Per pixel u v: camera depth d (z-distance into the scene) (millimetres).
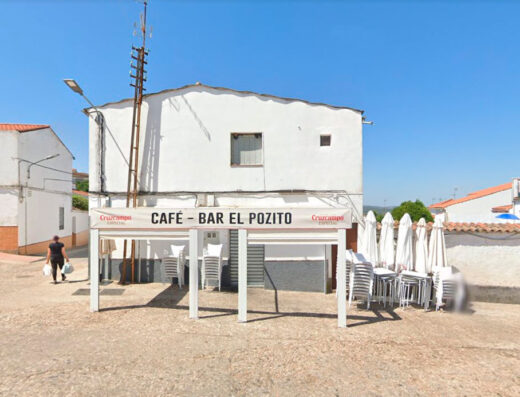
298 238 6895
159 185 10734
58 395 4051
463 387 4543
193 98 10711
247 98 10656
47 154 20500
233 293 9719
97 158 10789
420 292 8570
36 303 8086
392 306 8609
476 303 8977
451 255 9398
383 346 5887
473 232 9305
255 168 10602
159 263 10695
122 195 10750
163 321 6887
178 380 4500
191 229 7145
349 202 10516
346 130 10562
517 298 8930
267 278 10344
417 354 5582
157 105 10781
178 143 10711
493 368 5121
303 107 10602
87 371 4672
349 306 8469
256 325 6801
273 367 4961
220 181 10641
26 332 6117
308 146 10570
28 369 4684
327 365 5074
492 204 34812
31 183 18625
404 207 33844
